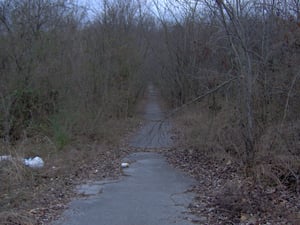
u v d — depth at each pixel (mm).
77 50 18266
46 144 12984
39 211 7117
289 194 7836
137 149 15164
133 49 27422
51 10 16484
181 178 10078
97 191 8711
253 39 10406
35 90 14664
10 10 15336
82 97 16969
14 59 14633
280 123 9367
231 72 11508
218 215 6781
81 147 14000
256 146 9289
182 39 23422
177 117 18969
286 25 9172
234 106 10852
